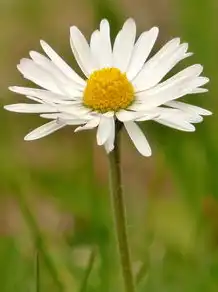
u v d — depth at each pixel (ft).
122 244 0.45
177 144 0.63
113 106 0.46
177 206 0.62
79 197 0.64
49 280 0.58
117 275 0.57
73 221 0.63
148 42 0.48
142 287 0.56
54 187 0.65
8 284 0.58
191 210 0.62
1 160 0.66
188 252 0.59
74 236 0.61
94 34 0.49
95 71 0.47
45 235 0.62
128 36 0.48
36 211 0.66
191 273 0.58
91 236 0.59
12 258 0.59
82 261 0.59
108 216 0.60
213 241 0.61
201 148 0.63
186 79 0.44
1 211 0.69
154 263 0.57
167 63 0.47
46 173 0.65
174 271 0.59
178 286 0.58
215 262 0.58
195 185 0.62
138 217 0.62
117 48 0.48
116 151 0.45
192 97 0.67
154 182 0.64
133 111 0.45
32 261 0.59
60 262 0.59
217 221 0.61
